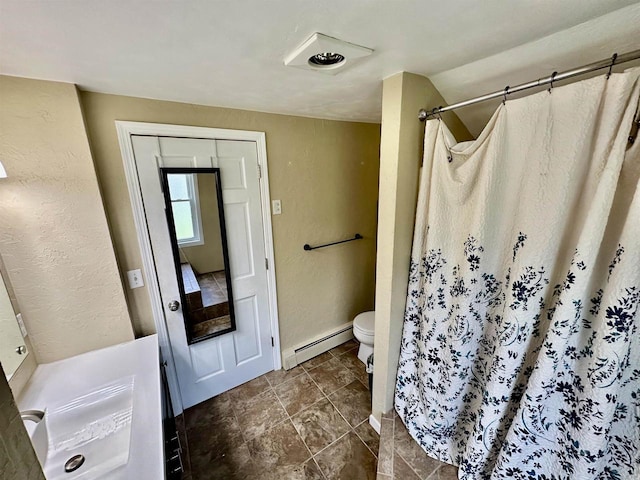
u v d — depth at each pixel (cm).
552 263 98
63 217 128
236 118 175
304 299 240
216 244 183
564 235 95
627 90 76
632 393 86
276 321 225
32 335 129
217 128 170
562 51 99
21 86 113
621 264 79
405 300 153
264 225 201
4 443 44
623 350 82
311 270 238
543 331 104
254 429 181
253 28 80
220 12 71
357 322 231
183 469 157
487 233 114
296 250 224
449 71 120
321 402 202
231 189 182
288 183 207
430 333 140
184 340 183
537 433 103
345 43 91
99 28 77
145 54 95
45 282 128
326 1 68
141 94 140
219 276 190
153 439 93
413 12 74
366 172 253
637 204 75
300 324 243
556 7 74
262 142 188
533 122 96
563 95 88
